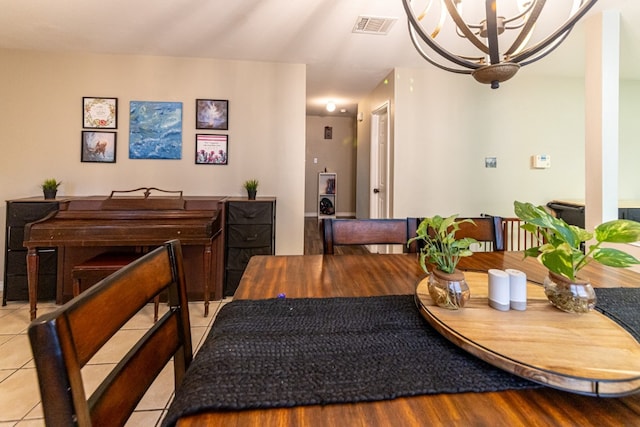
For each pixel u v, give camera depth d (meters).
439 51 1.08
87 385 1.61
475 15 2.16
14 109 2.89
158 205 2.55
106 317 0.54
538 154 3.56
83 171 3.00
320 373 0.55
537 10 0.99
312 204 7.55
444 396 0.50
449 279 0.76
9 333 2.11
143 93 3.04
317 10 2.22
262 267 1.24
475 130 3.53
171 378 1.65
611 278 1.12
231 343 0.64
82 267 2.14
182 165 3.13
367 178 4.63
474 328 0.67
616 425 0.45
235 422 0.45
